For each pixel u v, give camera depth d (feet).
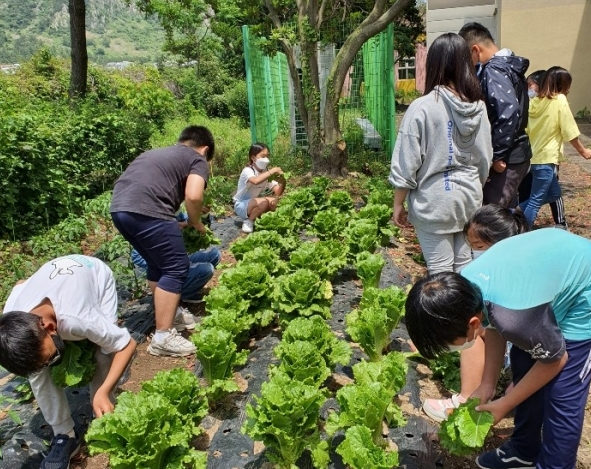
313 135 37.91
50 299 9.79
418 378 13.57
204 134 15.57
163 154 14.46
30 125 28.68
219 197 31.86
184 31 96.68
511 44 58.08
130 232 13.99
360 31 36.06
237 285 15.51
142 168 14.14
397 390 11.07
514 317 7.73
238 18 87.81
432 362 13.65
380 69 44.29
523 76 14.58
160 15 89.66
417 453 10.90
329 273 17.74
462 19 59.57
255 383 13.58
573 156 41.19
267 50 36.58
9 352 8.50
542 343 7.77
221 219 28.78
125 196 13.89
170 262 14.39
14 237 26.76
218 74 95.66
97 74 72.84
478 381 11.19
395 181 12.96
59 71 74.23
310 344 11.78
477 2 59.06
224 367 12.34
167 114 72.43
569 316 8.40
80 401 13.05
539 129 20.36
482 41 14.21
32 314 9.00
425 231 13.12
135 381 14.15
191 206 14.42
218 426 12.13
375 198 25.36
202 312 17.93
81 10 47.57
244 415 12.39
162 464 9.58
